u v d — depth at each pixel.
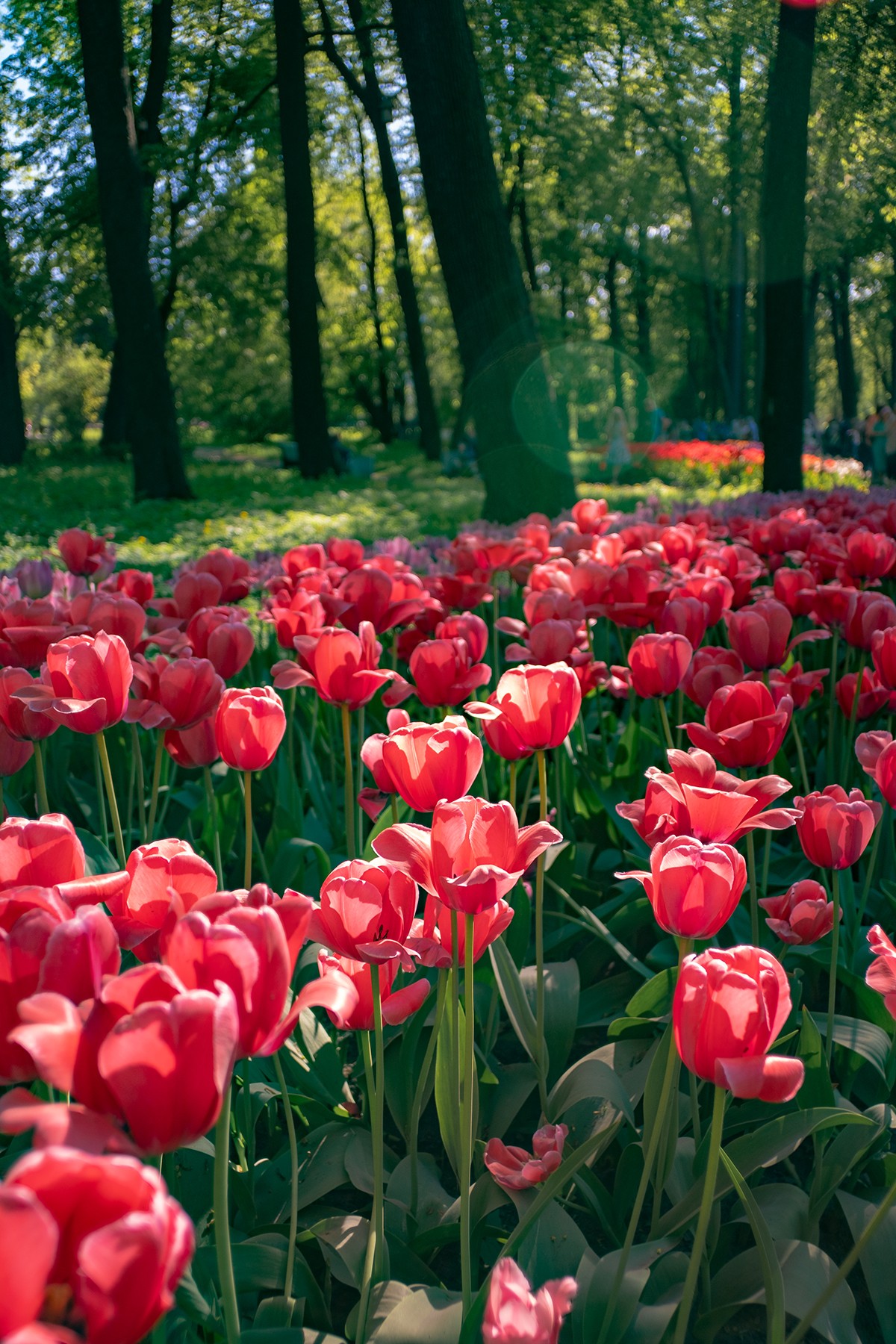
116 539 13.98
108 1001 0.85
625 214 28.39
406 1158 2.07
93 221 26.91
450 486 24.19
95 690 1.84
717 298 40.34
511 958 2.26
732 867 1.28
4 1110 0.79
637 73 20.16
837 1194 1.77
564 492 12.19
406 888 1.38
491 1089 2.22
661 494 21.77
